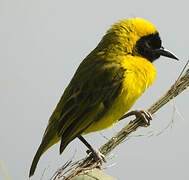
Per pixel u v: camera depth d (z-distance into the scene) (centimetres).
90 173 658
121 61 783
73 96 798
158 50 839
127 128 747
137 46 813
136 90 778
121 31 811
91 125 798
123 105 778
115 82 767
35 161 859
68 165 657
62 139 797
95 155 700
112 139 730
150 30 820
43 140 867
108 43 817
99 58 807
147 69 791
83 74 805
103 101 777
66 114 799
